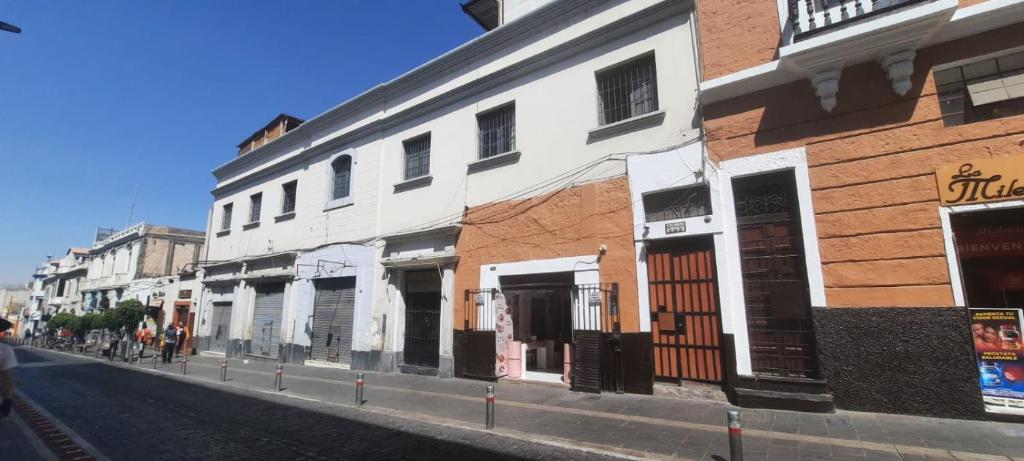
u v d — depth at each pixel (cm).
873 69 745
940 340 662
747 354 799
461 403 888
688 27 955
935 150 691
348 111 1706
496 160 1220
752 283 827
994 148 653
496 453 597
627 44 1038
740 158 845
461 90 1340
